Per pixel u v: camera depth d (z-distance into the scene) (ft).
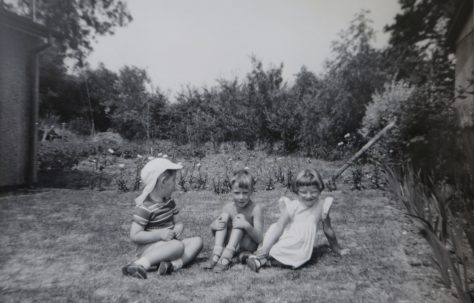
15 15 20.39
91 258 9.89
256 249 9.89
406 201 11.96
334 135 28.96
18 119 22.13
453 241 7.85
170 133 33.63
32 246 10.89
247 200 9.73
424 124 18.51
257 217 9.68
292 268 9.03
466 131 14.74
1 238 11.68
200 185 21.01
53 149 27.04
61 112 36.11
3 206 16.71
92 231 12.55
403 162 17.31
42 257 9.95
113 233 12.27
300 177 9.55
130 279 8.39
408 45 29.66
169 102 34.73
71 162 26.53
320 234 11.98
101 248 10.72
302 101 30.71
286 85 32.60
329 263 9.37
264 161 26.89
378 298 7.33
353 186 19.31
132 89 35.22
